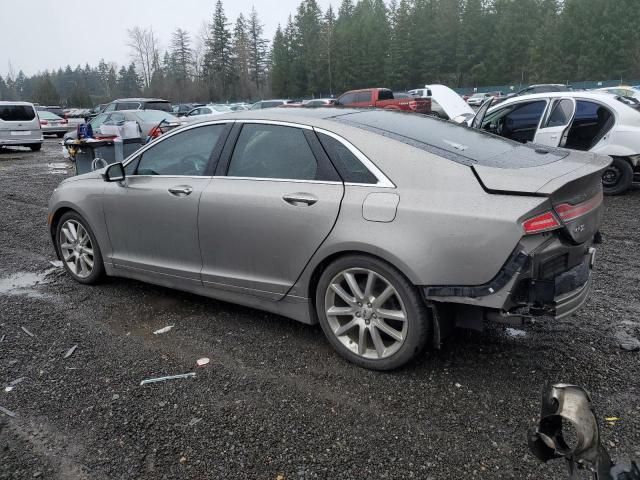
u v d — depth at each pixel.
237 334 3.90
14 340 3.88
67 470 2.54
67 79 123.88
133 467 2.54
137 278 4.58
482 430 2.72
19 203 9.45
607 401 2.93
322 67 80.75
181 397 3.10
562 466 2.45
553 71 66.88
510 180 2.86
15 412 3.01
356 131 3.39
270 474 2.47
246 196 3.65
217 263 3.93
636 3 61.50
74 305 4.54
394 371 3.30
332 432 2.75
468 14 74.50
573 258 2.97
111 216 4.55
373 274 3.18
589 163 3.24
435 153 3.16
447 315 3.10
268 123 3.75
